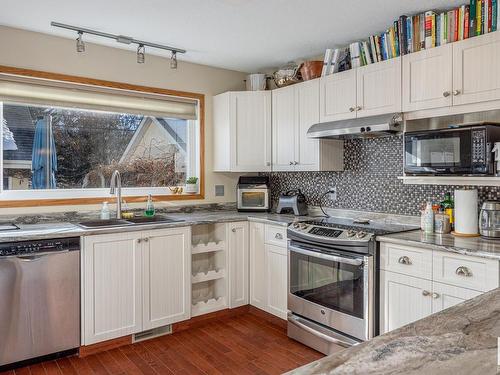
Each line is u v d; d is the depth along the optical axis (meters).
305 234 2.91
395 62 2.70
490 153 2.21
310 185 3.81
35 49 3.05
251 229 3.58
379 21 2.85
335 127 2.99
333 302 2.75
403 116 2.68
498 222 2.33
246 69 4.13
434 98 2.49
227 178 4.18
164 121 3.86
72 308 2.69
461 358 0.85
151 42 3.29
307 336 2.93
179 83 3.82
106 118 3.53
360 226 2.88
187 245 3.22
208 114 4.03
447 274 2.17
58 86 3.18
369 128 2.74
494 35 2.20
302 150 3.46
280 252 3.25
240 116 3.83
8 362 2.49
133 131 3.68
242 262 3.57
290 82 3.62
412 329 1.03
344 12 2.69
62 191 3.28
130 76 3.52
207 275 3.41
